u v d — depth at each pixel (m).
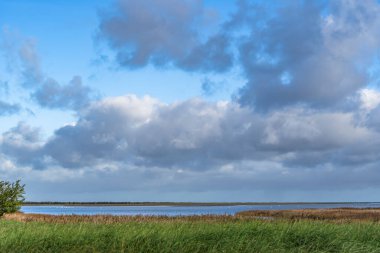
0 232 17.94
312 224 21.06
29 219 37.12
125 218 37.88
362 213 65.62
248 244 17.14
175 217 39.66
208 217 39.88
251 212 69.88
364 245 18.41
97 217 39.50
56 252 15.93
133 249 16.30
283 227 19.64
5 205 40.03
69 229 18.12
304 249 17.80
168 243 16.67
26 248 15.91
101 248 16.48
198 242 17.27
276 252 17.19
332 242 18.27
